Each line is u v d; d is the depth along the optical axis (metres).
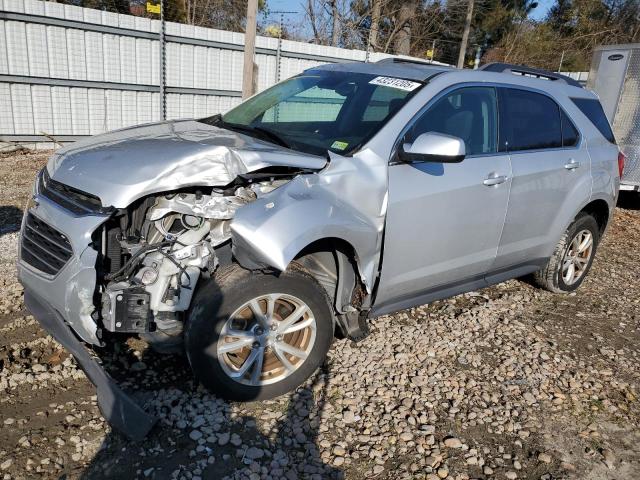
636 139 9.53
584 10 30.97
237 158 3.06
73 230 2.88
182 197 3.09
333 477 2.79
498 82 4.34
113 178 2.97
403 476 2.84
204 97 12.33
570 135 4.93
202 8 21.78
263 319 3.13
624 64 9.63
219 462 2.80
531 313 4.97
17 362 3.44
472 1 21.55
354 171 3.35
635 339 4.68
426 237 3.73
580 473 3.02
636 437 3.38
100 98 10.84
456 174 3.84
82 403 3.13
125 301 2.93
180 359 3.56
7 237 5.60
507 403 3.55
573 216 4.98
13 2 9.40
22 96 9.93
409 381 3.67
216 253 3.18
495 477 2.92
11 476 2.58
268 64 13.12
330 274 3.47
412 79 3.97
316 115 4.05
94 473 2.65
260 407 3.24
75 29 10.16
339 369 3.70
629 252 7.42
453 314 4.73
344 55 14.32
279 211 2.98
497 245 4.33
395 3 21.89
